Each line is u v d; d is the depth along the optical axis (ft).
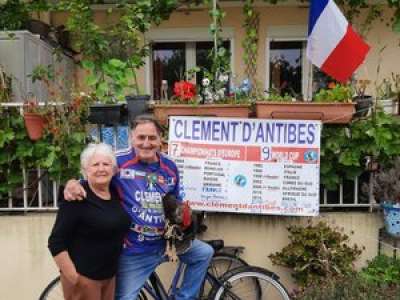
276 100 14.89
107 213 10.66
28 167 15.23
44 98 21.21
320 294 12.71
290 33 25.35
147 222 11.84
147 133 11.60
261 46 25.40
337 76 15.83
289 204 14.70
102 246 10.66
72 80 22.57
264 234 15.21
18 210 15.37
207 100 15.39
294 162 14.65
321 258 14.08
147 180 11.84
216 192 14.78
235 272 13.38
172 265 14.97
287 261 14.49
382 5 24.27
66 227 10.43
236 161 14.70
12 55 19.94
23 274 15.19
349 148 14.87
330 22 15.37
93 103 15.07
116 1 23.12
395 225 14.38
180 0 21.40
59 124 14.74
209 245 13.21
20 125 14.83
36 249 15.14
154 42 25.79
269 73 25.75
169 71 26.35
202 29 25.46
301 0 24.22
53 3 23.91
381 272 14.33
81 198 10.45
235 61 25.36
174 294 13.19
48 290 13.87
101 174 10.63
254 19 24.94
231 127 14.70
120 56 18.56
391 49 24.99
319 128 14.52
